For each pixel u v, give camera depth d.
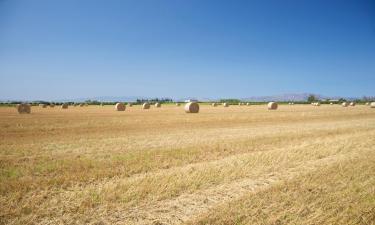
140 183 8.12
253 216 6.04
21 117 32.53
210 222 5.86
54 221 5.98
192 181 8.36
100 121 27.34
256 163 10.52
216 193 7.62
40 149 13.27
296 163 10.59
